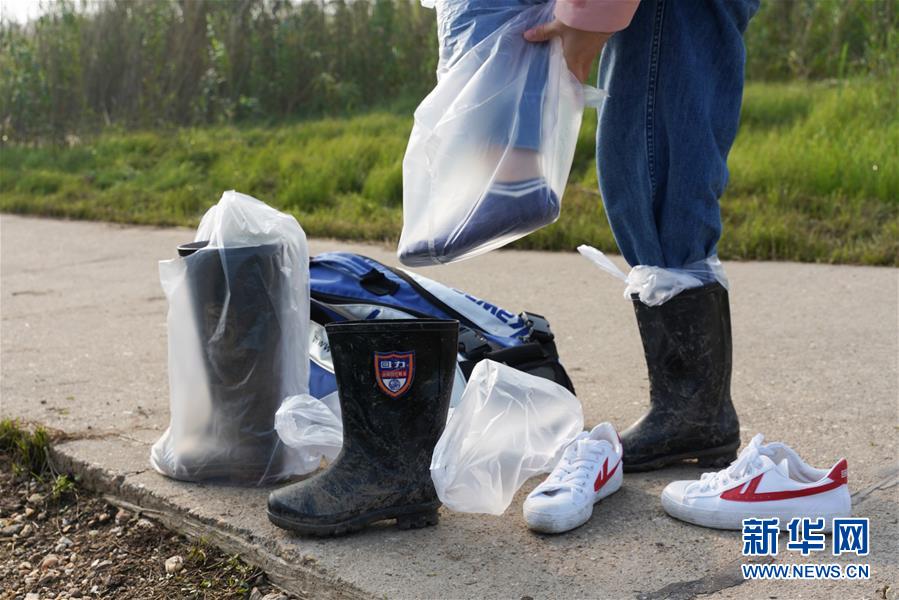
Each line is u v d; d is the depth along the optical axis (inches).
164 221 260.2
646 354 84.7
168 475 85.8
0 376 121.1
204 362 82.7
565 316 147.9
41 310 161.9
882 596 62.3
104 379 118.6
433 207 72.1
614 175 81.4
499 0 73.8
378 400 72.7
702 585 64.4
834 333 130.2
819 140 242.8
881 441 88.7
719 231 82.2
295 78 418.0
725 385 84.1
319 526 71.9
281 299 82.7
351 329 72.3
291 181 277.4
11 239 242.1
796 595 62.7
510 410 76.9
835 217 201.6
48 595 74.3
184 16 418.0
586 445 76.9
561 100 73.3
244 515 77.6
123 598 73.0
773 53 373.7
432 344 73.3
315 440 80.3
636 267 82.4
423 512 74.3
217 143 346.9
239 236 81.7
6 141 406.3
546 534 72.4
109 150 355.9
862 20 351.6
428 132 72.3
